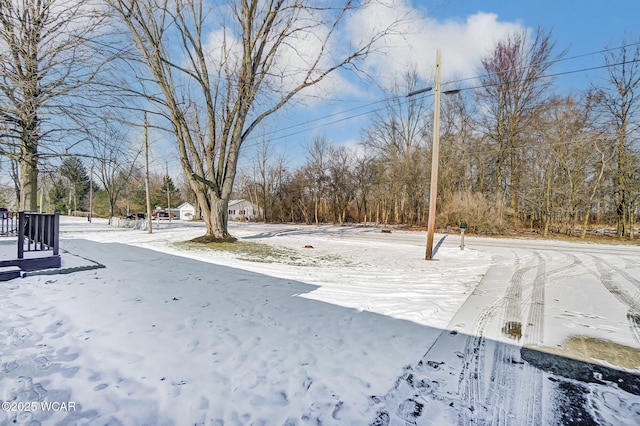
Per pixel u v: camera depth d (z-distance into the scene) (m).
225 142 12.40
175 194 61.84
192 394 2.28
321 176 36.41
